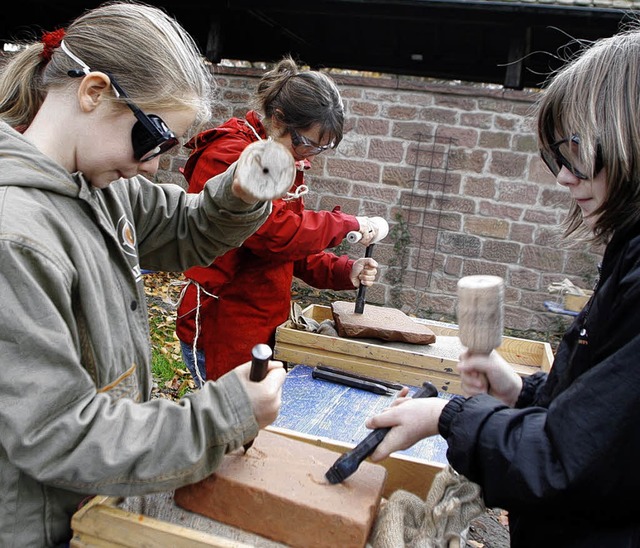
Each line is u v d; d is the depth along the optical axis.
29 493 1.19
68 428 1.05
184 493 1.29
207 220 1.59
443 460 1.82
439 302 6.85
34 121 1.23
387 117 6.70
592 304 1.15
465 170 6.58
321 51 9.41
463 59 8.78
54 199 1.18
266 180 1.23
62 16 9.99
